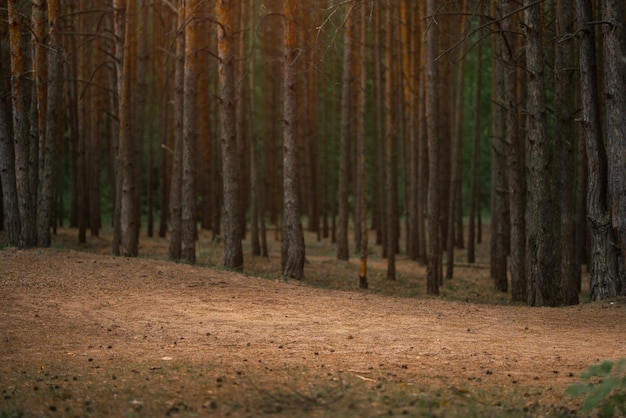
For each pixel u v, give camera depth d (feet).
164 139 112.78
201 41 104.68
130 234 72.95
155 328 39.75
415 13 92.79
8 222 64.49
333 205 124.98
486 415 22.02
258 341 36.35
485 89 125.18
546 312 45.83
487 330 39.50
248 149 147.95
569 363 30.45
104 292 49.11
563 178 57.06
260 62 137.49
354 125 118.93
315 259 97.35
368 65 115.44
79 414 22.90
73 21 99.14
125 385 26.58
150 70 128.16
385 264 97.40
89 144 117.39
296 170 69.36
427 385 26.22
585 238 90.07
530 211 54.70
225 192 69.77
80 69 100.73
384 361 31.01
